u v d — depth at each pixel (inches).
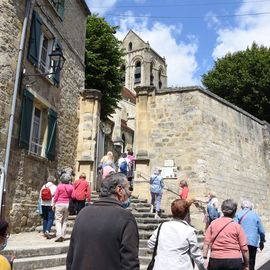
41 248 283.9
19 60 395.9
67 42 553.9
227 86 1019.3
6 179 367.6
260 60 987.9
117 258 107.7
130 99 1897.1
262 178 674.8
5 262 113.2
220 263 189.8
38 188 442.3
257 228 253.3
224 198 556.4
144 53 2364.7
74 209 406.6
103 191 122.7
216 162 557.9
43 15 468.1
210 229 200.7
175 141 554.3
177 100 568.7
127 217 113.3
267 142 707.4
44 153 464.4
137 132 574.2
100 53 839.7
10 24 387.2
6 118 371.9
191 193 525.0
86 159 561.9
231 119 618.8
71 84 564.4
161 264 152.3
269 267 325.7
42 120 474.3
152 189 458.0
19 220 391.5
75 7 599.8
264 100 962.1
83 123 581.6
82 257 109.6
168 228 158.2
